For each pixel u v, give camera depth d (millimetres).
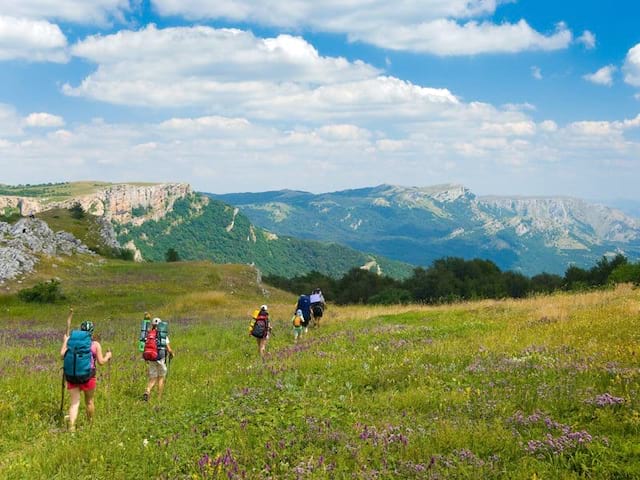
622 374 9906
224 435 8422
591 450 6836
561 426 7723
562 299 26875
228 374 14508
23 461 8125
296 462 7250
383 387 11570
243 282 66125
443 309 28984
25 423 10672
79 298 47125
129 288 53969
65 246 70188
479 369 11906
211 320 35094
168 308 43812
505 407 8875
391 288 107312
